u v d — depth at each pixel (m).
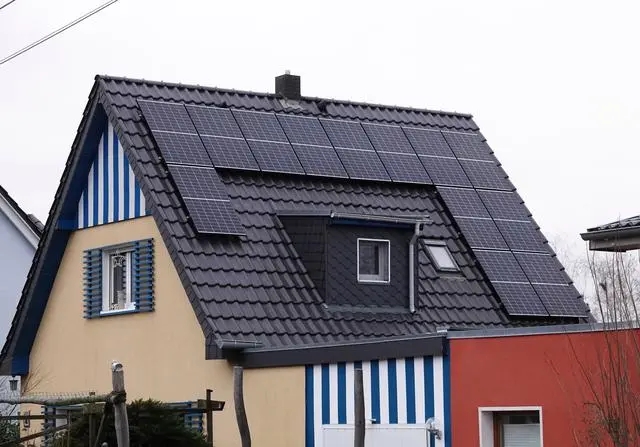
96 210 59.81
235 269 52.03
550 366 37.44
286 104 62.22
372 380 42.88
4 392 81.12
